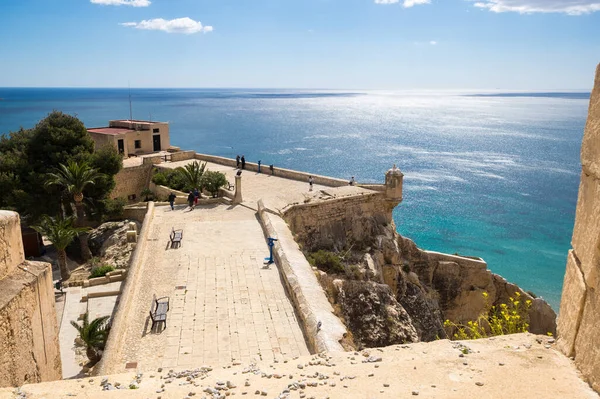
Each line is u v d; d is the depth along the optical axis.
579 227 6.53
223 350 14.31
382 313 27.84
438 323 32.31
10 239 7.68
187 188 38.72
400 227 65.94
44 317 8.42
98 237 40.19
